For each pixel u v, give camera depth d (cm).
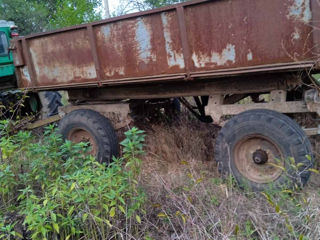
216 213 244
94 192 229
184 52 302
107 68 359
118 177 243
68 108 455
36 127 518
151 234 244
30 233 256
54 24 1415
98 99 436
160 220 261
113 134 399
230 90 332
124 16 326
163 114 529
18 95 532
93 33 353
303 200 248
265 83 313
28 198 255
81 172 250
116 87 411
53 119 497
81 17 1268
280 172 289
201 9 288
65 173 284
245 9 270
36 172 309
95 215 221
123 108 405
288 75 299
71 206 237
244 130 300
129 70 344
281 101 306
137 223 252
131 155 276
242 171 312
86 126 400
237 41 279
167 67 319
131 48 336
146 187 302
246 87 324
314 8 243
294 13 252
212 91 342
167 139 433
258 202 275
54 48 394
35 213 216
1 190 277
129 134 265
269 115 288
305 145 278
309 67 260
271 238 221
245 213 250
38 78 424
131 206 242
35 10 1869
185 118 511
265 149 300
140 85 389
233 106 329
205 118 467
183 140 430
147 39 323
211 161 389
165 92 375
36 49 411
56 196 237
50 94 632
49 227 208
